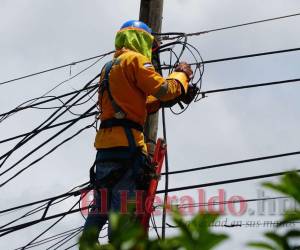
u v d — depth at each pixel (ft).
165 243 9.07
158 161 26.55
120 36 26.32
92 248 9.35
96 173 25.05
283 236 8.74
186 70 26.14
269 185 9.05
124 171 24.47
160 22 39.91
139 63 24.97
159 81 24.82
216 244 8.81
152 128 35.17
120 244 9.08
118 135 24.71
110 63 25.75
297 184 8.94
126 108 24.89
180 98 26.02
